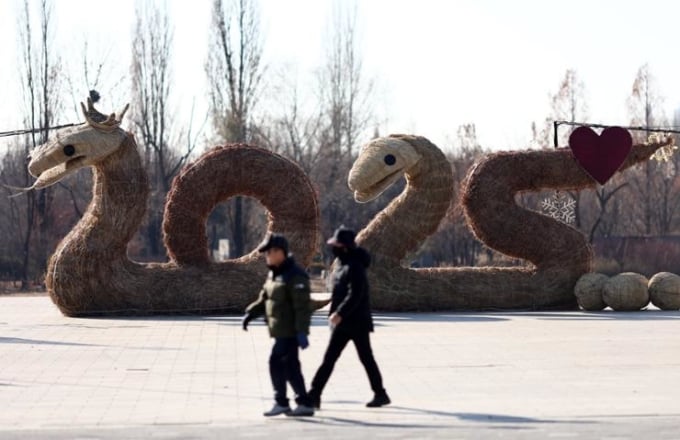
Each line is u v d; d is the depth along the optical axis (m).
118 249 24.25
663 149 26.20
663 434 10.69
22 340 19.53
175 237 24.53
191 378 14.66
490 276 25.45
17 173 53.47
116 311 24.20
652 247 50.22
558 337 19.64
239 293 24.47
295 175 24.95
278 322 11.75
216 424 11.38
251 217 55.62
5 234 51.69
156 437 10.69
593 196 60.84
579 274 25.70
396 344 18.52
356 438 10.56
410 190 25.38
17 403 12.73
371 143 25.00
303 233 24.78
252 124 52.66
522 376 14.69
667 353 17.14
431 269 25.48
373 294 24.95
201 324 22.56
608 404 12.41
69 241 24.31
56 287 24.05
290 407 12.00
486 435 10.68
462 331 20.80
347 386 13.91
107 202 24.22
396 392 13.39
